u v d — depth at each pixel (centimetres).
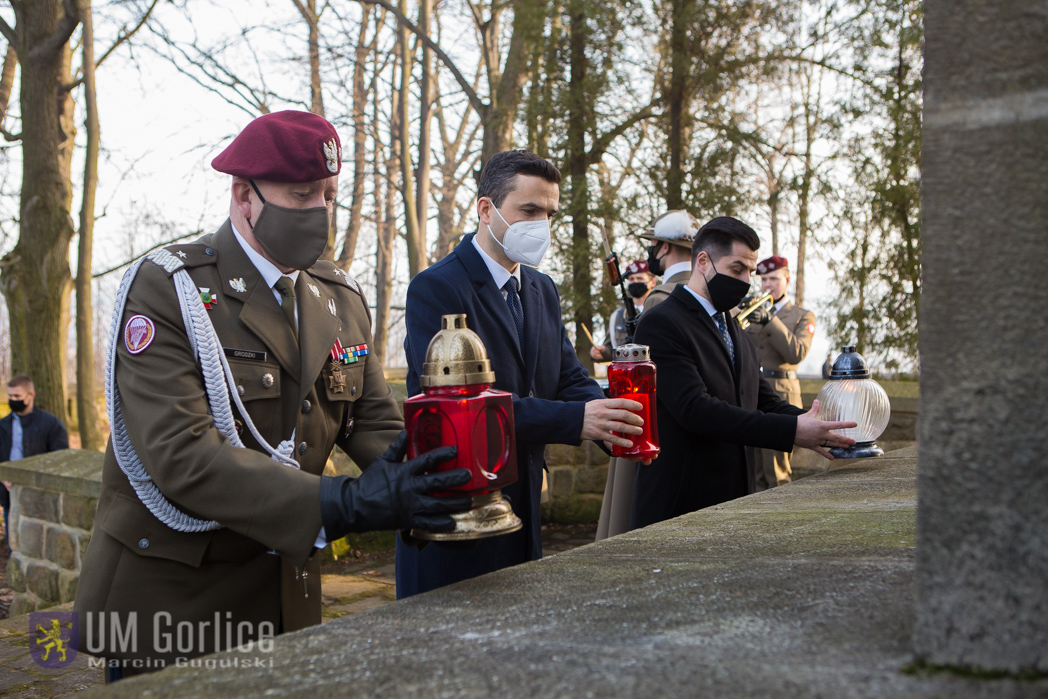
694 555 135
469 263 226
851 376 256
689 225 388
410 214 1675
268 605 167
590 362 967
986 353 79
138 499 156
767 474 485
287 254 161
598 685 79
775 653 86
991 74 80
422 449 125
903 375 787
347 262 1919
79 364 1240
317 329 174
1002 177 79
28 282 1108
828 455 256
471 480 120
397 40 1695
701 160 955
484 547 214
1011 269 79
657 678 80
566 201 961
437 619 104
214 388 154
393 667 87
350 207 1778
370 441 188
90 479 499
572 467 663
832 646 87
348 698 79
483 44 1348
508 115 1188
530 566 132
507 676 83
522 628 98
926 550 81
